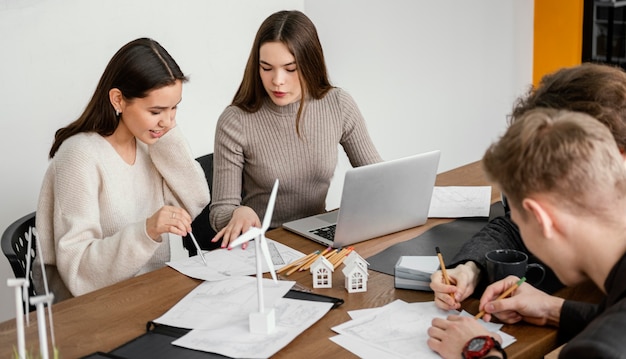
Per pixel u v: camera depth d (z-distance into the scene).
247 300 1.62
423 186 1.99
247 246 1.97
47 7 2.79
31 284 1.93
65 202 1.94
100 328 1.53
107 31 2.97
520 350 1.39
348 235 1.92
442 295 1.56
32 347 1.45
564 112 1.15
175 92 1.95
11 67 2.75
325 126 2.34
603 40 4.51
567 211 1.11
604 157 1.08
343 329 1.48
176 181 2.17
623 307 1.06
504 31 4.69
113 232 2.05
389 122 4.35
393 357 1.37
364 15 4.09
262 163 2.32
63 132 2.05
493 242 1.75
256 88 2.28
